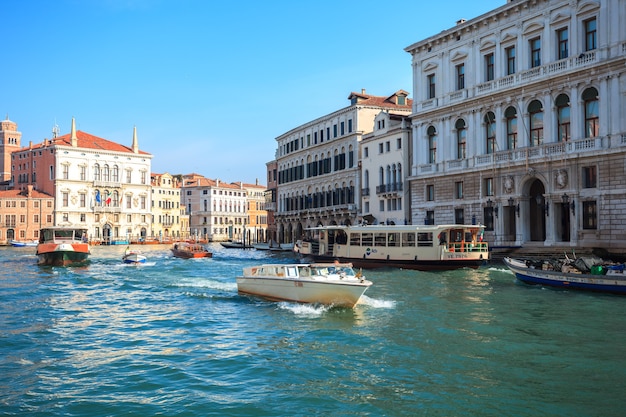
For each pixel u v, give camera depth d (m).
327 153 60.47
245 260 48.38
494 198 37.00
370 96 57.50
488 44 37.69
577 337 14.45
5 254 63.28
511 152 35.56
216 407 10.08
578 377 11.30
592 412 9.55
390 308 18.88
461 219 40.06
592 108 31.52
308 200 65.00
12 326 17.38
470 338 14.50
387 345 13.95
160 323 17.52
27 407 10.18
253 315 18.34
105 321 18.08
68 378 11.85
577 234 31.83
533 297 20.95
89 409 10.05
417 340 14.41
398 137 46.53
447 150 41.12
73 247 40.88
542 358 12.62
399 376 11.58
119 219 99.69
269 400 10.39
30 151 98.69
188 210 127.19
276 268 20.73
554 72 33.12
